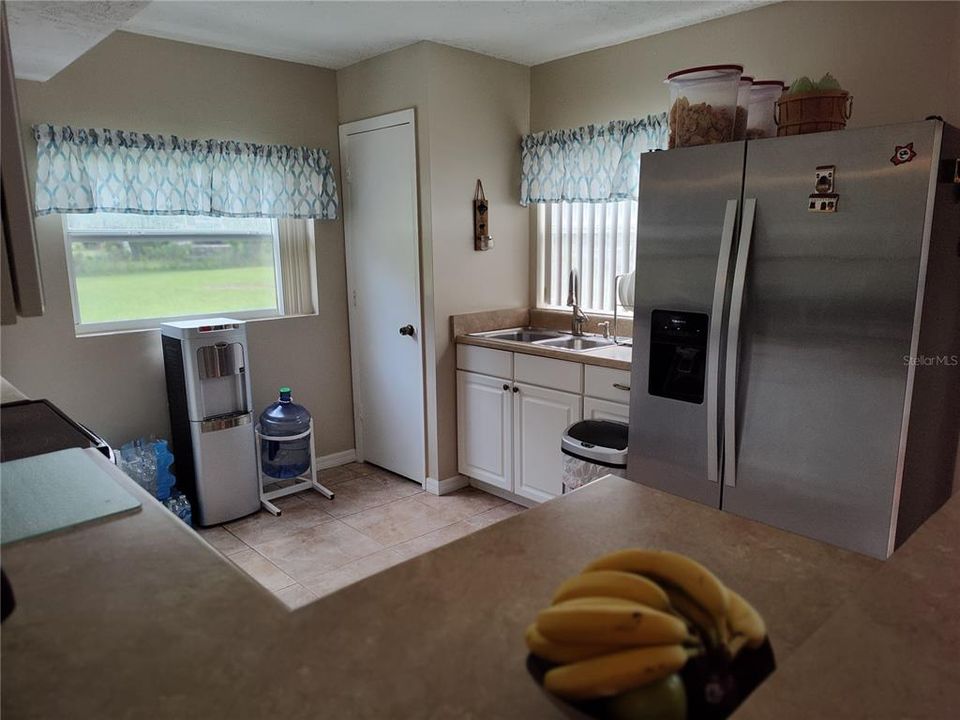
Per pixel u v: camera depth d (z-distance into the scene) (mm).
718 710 615
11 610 865
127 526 1180
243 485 3307
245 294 3650
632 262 3416
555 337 3615
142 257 3234
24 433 1780
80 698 735
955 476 2443
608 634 614
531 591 959
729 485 2303
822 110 2057
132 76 3055
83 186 2850
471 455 3627
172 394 3221
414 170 3404
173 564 1043
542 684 654
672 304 2387
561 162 3512
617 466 2631
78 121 2920
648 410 2523
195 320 3326
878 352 1927
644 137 3143
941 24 2322
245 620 888
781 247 2082
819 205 1981
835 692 709
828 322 2010
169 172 3121
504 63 3588
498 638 845
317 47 3344
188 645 833
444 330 3535
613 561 739
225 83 3357
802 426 2109
